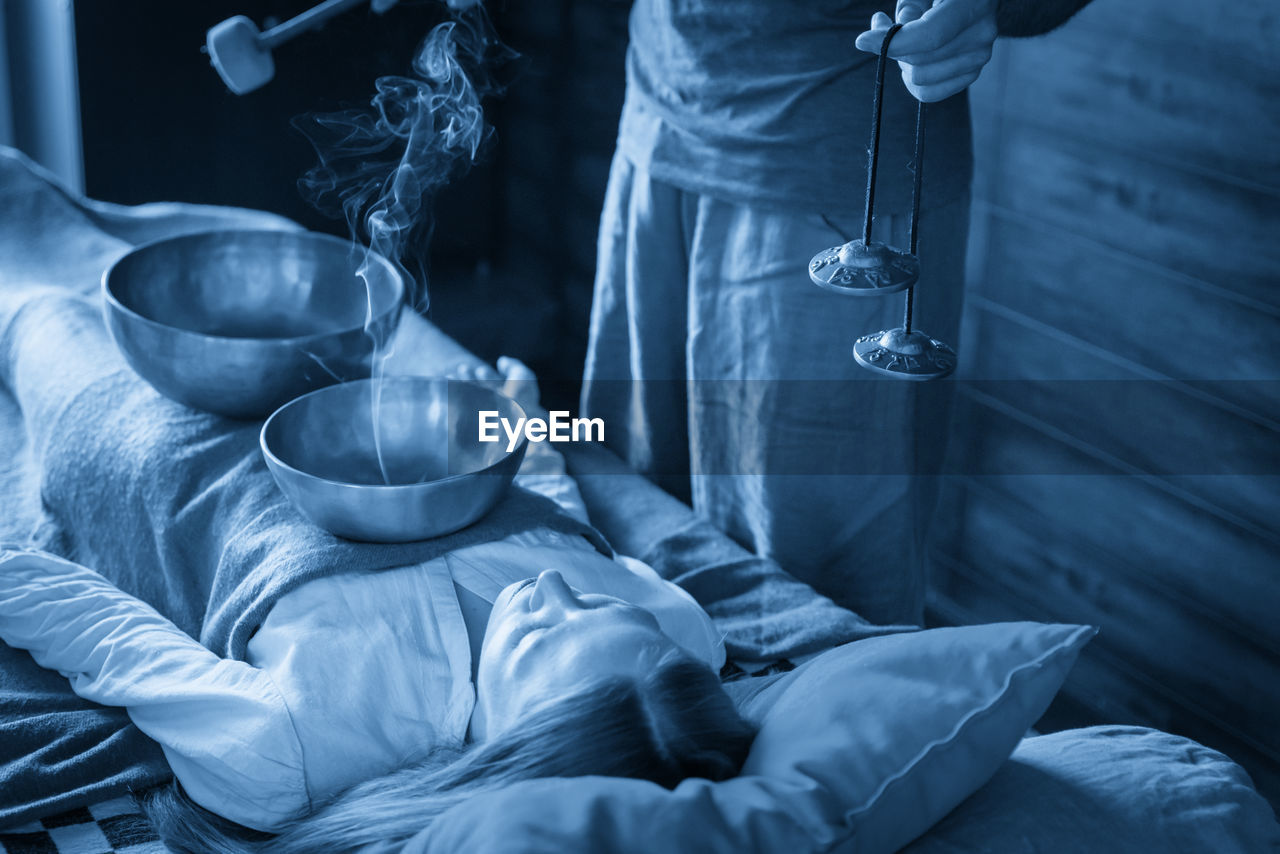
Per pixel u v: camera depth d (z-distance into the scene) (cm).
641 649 98
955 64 105
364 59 283
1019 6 111
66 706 118
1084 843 90
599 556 125
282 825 104
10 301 173
